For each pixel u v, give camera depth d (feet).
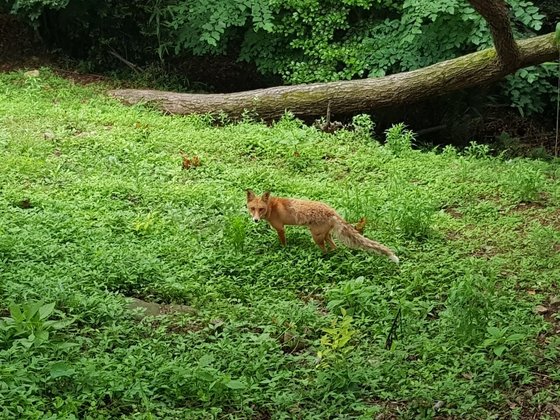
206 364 20.54
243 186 30.35
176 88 43.70
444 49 40.01
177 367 20.31
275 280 24.67
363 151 34.14
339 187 30.50
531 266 25.45
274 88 38.52
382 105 37.81
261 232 26.89
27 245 24.97
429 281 24.44
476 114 42.37
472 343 21.89
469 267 25.17
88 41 45.88
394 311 23.09
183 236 26.43
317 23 41.60
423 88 37.27
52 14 44.96
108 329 21.71
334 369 20.75
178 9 42.29
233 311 22.94
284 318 22.74
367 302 23.25
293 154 33.09
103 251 24.85
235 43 46.62
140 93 39.68
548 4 43.01
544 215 28.91
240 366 20.89
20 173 30.19
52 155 32.09
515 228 27.99
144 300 23.53
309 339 22.34
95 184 29.50
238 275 24.86
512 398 20.43
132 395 19.65
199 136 34.83
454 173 32.07
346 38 42.45
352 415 19.89
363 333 22.52
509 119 43.55
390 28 41.45
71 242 25.68
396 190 29.68
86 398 19.60
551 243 26.63
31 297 22.62
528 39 36.47
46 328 21.21
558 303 23.76
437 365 21.11
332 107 37.96
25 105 37.24
